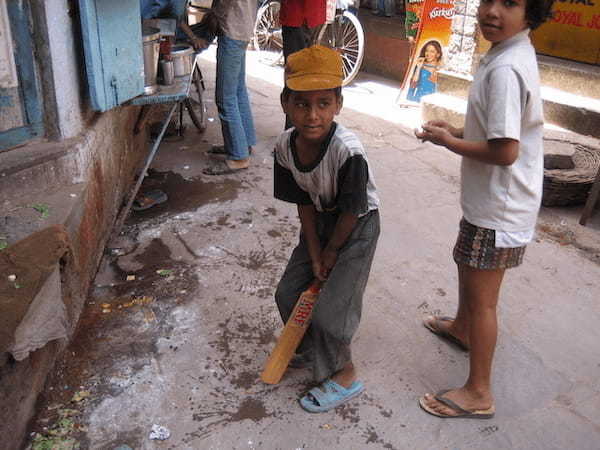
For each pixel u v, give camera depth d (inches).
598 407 95.9
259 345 106.3
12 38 101.3
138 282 123.3
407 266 133.8
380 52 304.0
